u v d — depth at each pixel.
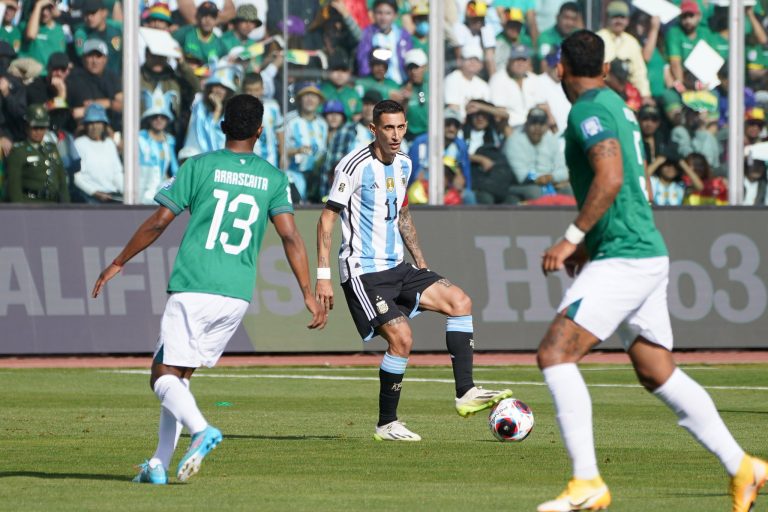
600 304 19.56
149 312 65.38
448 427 36.81
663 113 76.31
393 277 33.97
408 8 73.06
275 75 72.06
